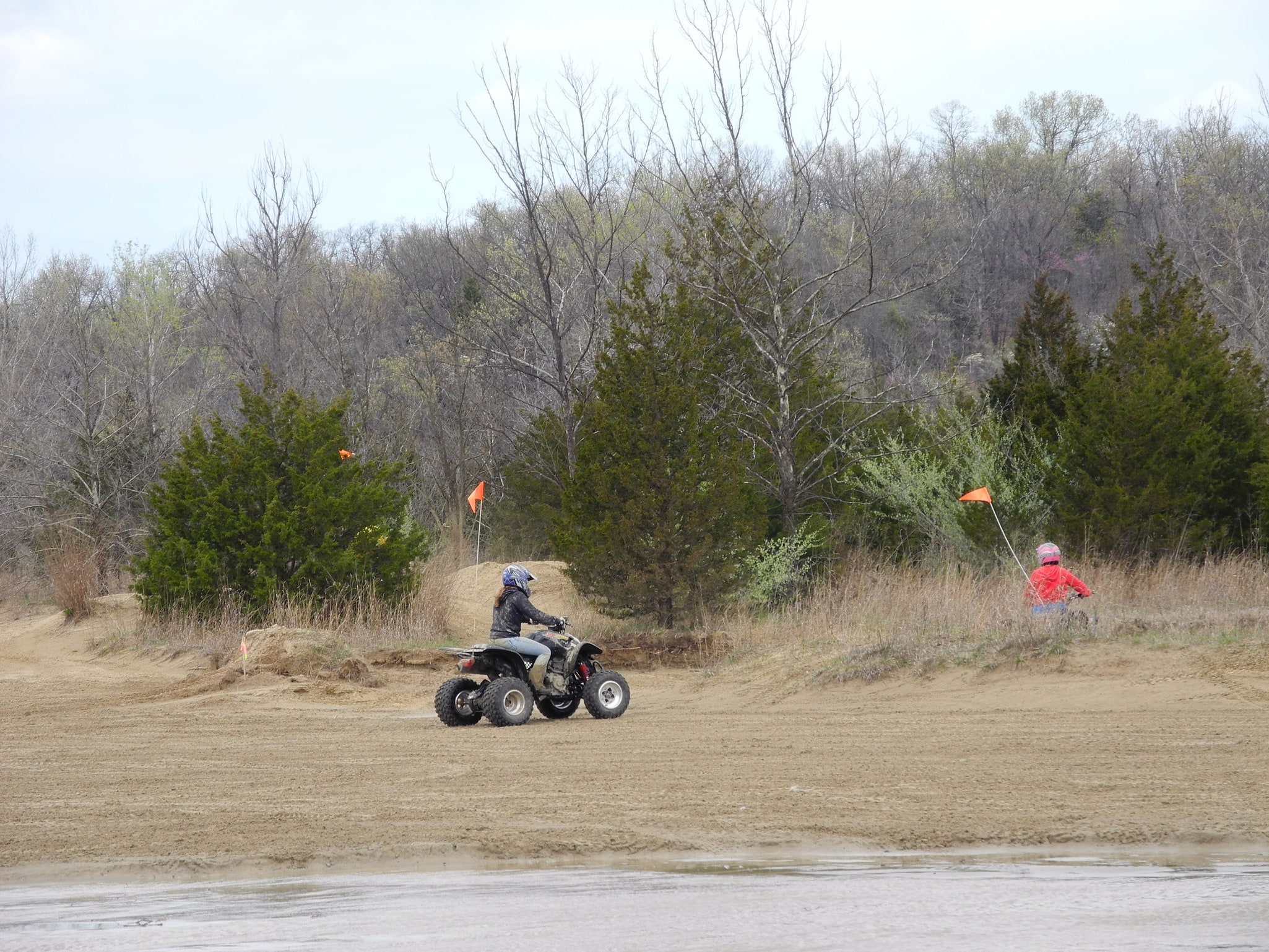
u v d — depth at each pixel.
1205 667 34.12
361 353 117.69
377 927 15.07
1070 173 189.38
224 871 18.94
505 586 37.19
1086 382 60.59
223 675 48.09
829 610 49.06
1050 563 40.72
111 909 16.62
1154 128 196.25
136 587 63.81
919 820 20.52
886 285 80.75
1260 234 120.75
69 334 120.94
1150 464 55.16
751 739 30.02
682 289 65.88
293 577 59.47
